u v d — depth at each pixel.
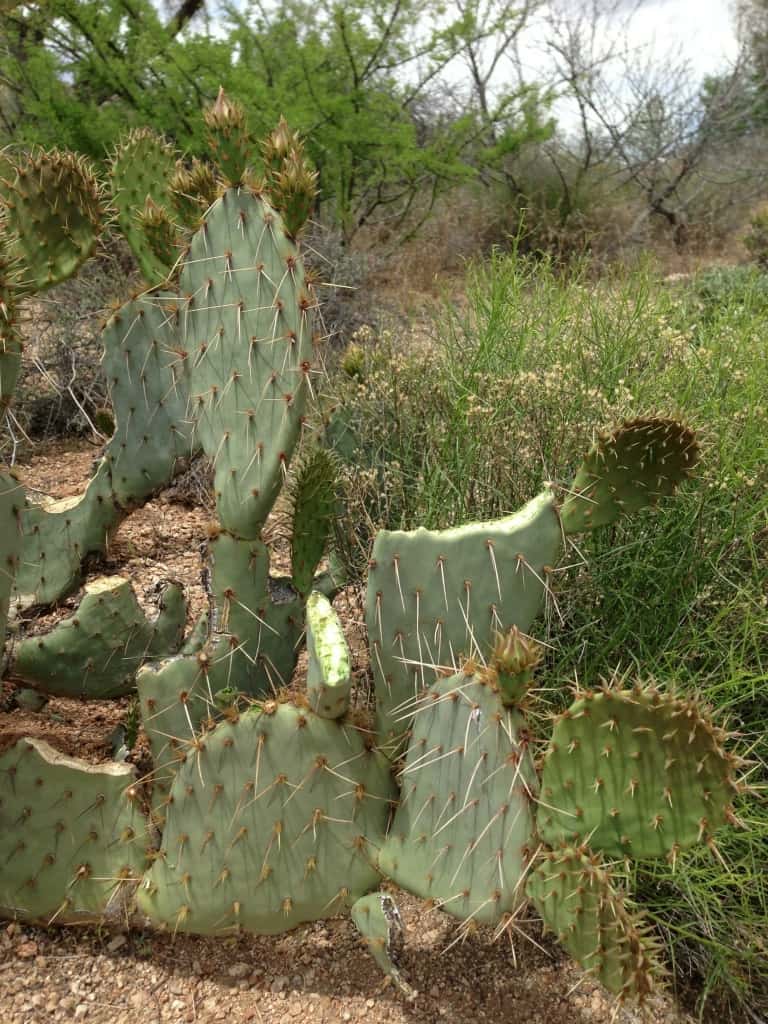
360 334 3.89
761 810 2.23
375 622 1.98
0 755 1.97
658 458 1.89
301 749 1.77
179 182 2.43
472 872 1.71
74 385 4.98
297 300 1.99
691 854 2.12
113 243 5.61
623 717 1.64
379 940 1.74
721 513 2.63
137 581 3.45
